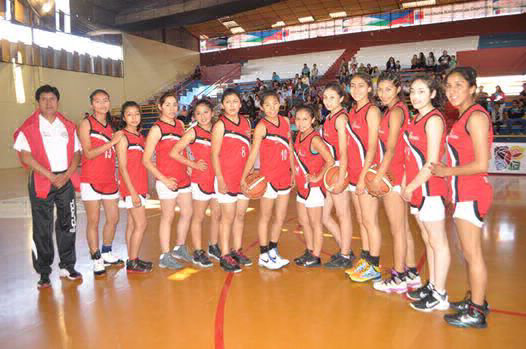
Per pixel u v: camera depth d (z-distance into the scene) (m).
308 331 2.82
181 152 4.08
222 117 3.98
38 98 3.64
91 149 3.84
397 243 3.46
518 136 11.77
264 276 3.98
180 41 25.36
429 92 2.90
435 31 22.00
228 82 24.19
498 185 9.89
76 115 18.77
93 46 19.44
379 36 23.25
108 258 4.38
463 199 2.72
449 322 2.89
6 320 3.05
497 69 18.75
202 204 4.29
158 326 2.92
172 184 3.99
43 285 3.72
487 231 5.52
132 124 3.99
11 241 5.41
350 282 3.78
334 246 5.04
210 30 25.92
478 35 21.12
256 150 3.93
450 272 3.95
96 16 19.55
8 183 11.73
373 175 3.38
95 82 19.64
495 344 2.61
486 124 2.57
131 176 3.99
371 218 3.61
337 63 22.98
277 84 19.80
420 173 2.85
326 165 3.88
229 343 2.66
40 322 3.01
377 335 2.75
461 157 2.74
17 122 16.56
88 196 3.93
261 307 3.23
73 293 3.58
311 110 4.01
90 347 2.63
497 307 3.16
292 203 8.37
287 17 23.66
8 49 15.98
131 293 3.56
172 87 24.20
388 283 3.52
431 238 3.05
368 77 3.54
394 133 3.22
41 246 3.71
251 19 23.86
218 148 3.93
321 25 24.66
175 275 4.04
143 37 22.34
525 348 2.55
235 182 4.06
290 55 25.23
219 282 3.82
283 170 4.09
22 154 3.62
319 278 3.90
